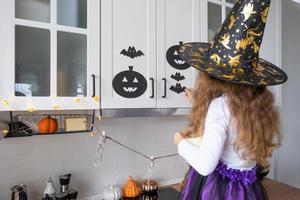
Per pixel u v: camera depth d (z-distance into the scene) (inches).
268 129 36.0
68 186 53.2
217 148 32.1
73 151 55.9
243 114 34.3
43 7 39.6
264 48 62.7
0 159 49.1
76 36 42.1
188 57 37.2
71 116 50.4
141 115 48.3
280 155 88.6
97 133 58.4
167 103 50.1
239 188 36.2
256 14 33.1
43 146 52.9
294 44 91.0
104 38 43.5
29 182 51.7
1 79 35.7
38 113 48.8
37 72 39.4
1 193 49.3
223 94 36.2
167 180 68.1
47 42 40.0
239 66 34.6
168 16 49.9
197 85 39.1
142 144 64.3
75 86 42.3
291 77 90.5
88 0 41.9
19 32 37.9
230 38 34.5
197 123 38.2
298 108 92.9
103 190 58.1
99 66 43.1
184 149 35.2
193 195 38.7
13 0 36.4
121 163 61.6
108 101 44.1
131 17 45.9
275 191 65.6
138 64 46.8
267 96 37.0
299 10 92.1
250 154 35.1
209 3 55.4
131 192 58.9
